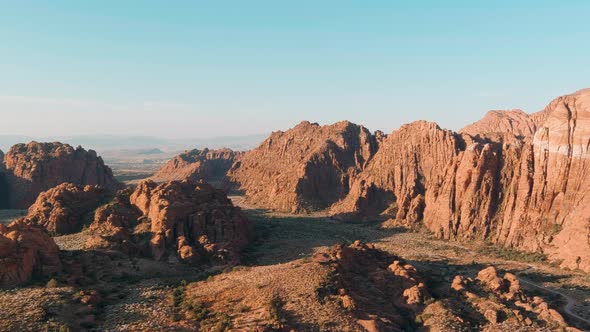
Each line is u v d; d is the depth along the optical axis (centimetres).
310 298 7131
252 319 6569
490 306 7606
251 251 12606
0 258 7538
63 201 12938
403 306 7706
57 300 6950
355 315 6881
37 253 8225
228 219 12488
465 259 12600
